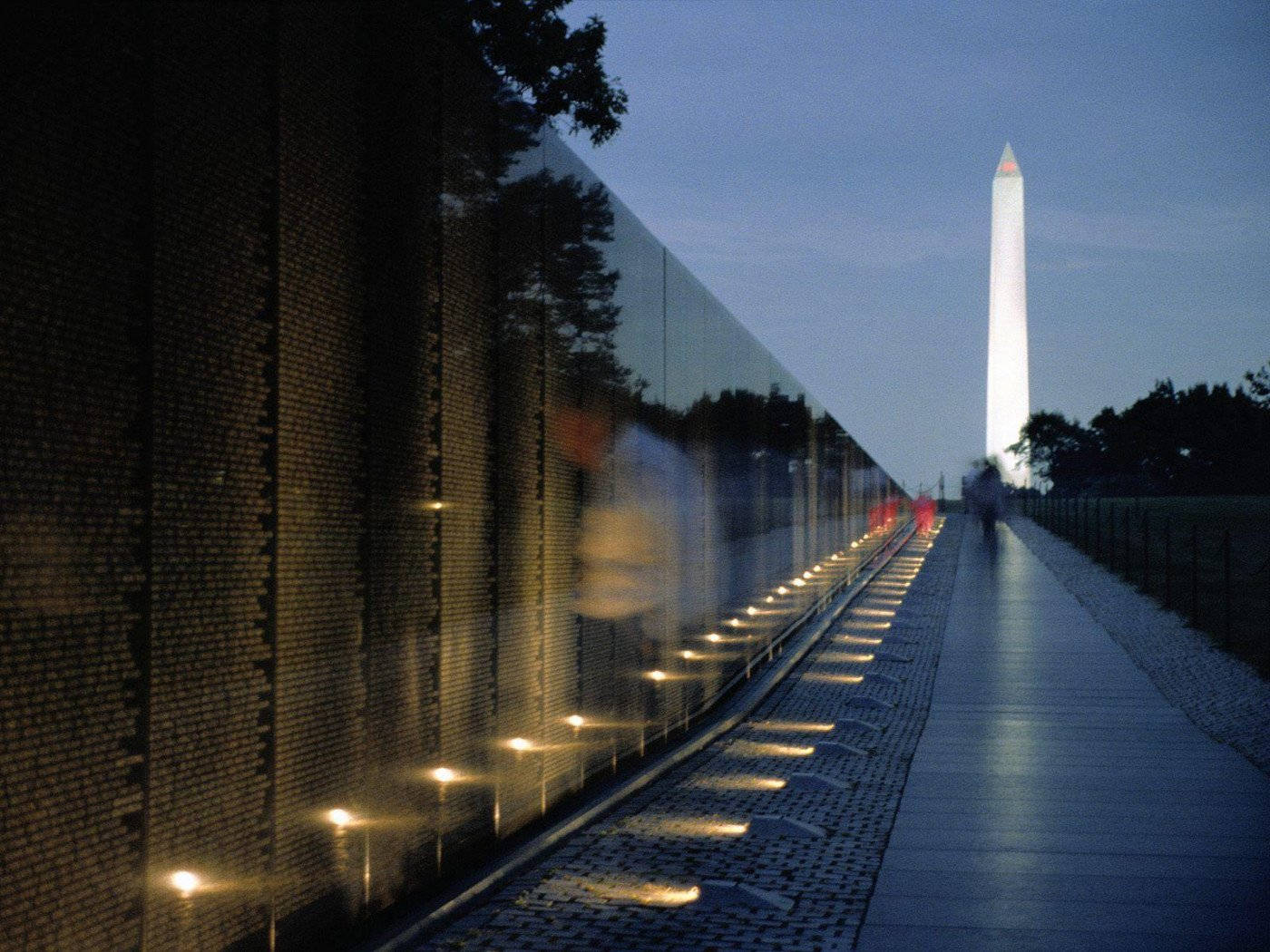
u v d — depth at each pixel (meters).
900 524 69.94
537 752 10.60
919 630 26.58
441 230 8.81
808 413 29.00
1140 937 7.95
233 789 6.25
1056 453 121.06
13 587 4.77
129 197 5.50
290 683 6.80
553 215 11.30
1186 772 13.08
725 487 19.00
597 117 23.36
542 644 10.78
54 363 5.02
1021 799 11.94
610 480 12.92
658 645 14.69
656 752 14.24
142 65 5.60
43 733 4.93
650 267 14.84
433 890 8.54
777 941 7.86
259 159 6.52
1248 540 48.88
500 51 22.20
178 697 5.81
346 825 7.38
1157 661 21.58
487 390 9.66
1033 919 8.32
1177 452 101.38
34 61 4.91
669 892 8.86
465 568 9.20
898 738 15.30
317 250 7.10
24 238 4.85
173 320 5.80
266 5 6.61
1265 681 18.80
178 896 5.77
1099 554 43.34
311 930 6.97
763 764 13.73
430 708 8.57
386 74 8.02
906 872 9.46
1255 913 8.45
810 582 28.45
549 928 8.05
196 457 5.97
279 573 6.68
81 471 5.16
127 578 5.46
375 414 7.79
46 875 4.93
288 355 6.79
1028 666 21.31
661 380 15.30
